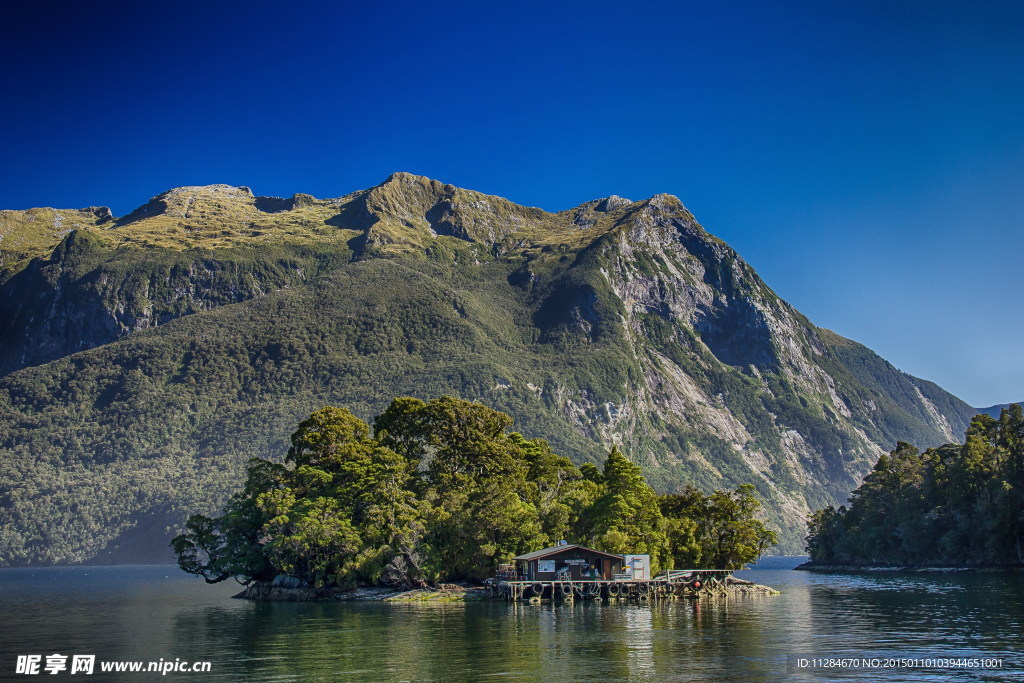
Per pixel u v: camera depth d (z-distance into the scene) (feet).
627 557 460.96
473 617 369.30
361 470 498.69
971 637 293.23
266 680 230.27
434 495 497.87
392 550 470.39
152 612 433.89
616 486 547.90
